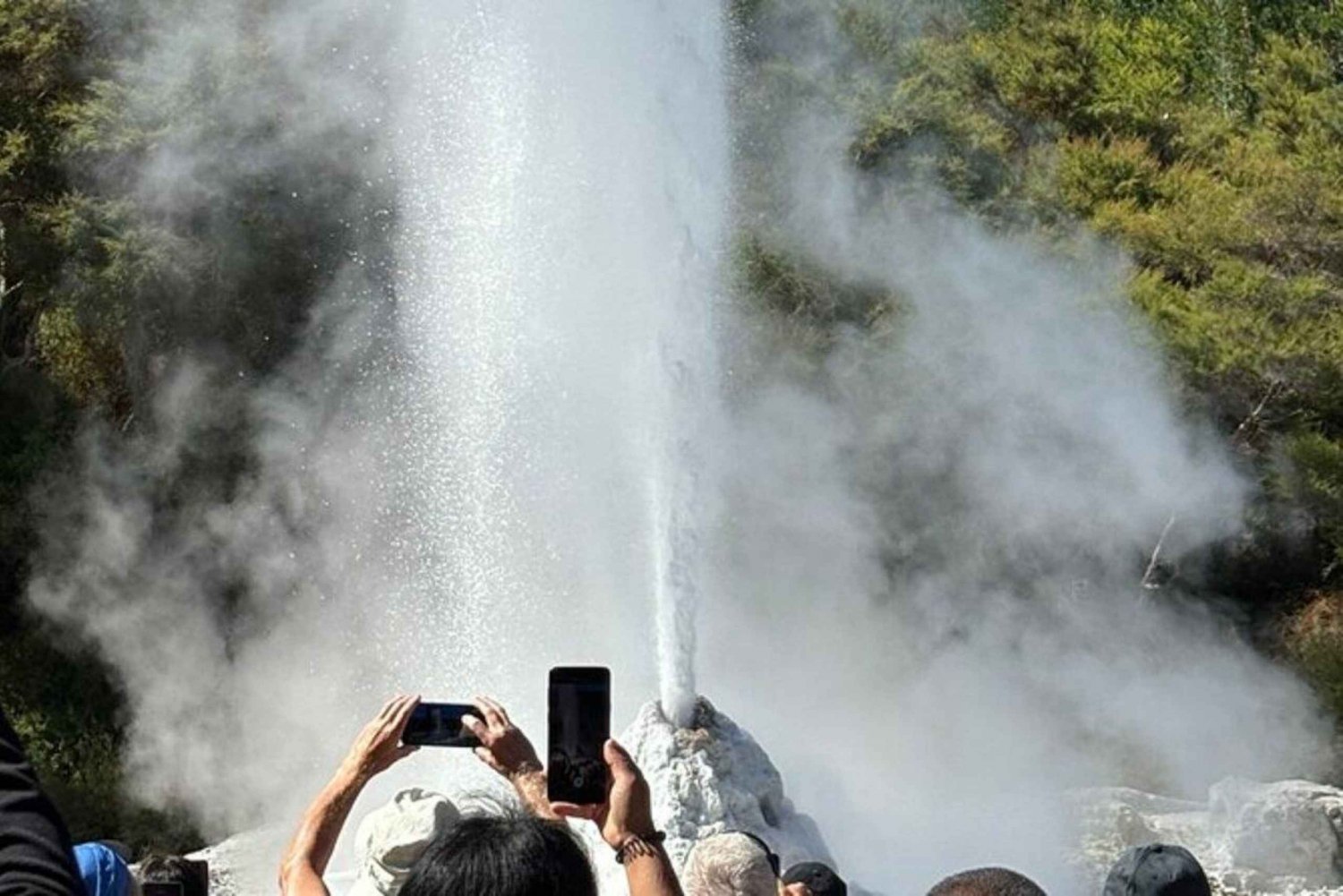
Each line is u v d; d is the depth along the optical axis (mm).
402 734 4363
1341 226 33844
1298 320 32938
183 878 6387
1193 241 34594
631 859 3789
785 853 9844
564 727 4016
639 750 10062
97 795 27016
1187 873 5215
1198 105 40344
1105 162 36281
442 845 3436
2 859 2490
